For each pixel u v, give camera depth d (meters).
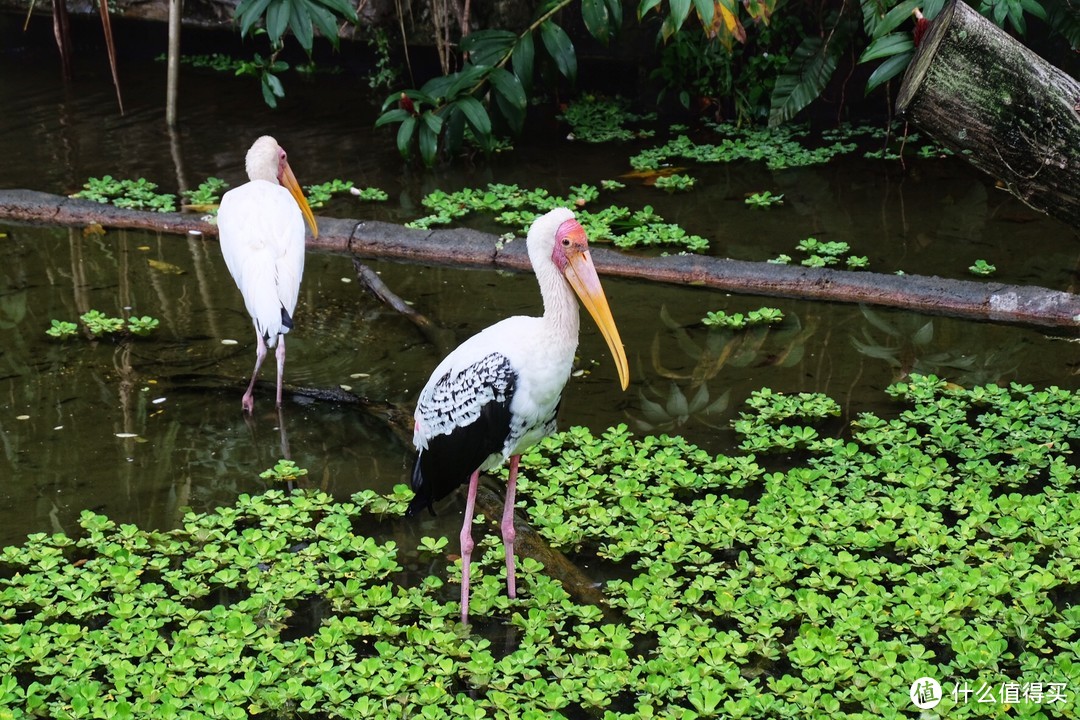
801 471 5.84
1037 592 4.90
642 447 6.12
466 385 4.79
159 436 6.34
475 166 10.66
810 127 11.76
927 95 5.07
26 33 14.05
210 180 9.84
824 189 10.09
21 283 8.20
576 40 12.38
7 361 7.09
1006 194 9.90
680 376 7.02
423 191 10.02
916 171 10.52
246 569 5.17
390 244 8.77
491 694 4.37
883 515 5.51
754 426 6.38
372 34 12.77
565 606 4.91
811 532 5.39
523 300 8.02
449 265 8.66
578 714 4.38
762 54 11.41
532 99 12.44
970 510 5.62
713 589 5.02
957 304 7.79
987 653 4.51
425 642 4.68
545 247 4.75
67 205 9.24
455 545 5.50
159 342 7.36
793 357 7.25
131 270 8.45
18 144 10.84
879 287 7.95
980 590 4.90
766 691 4.50
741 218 9.45
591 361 7.21
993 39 4.89
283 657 4.54
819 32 11.47
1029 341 7.43
